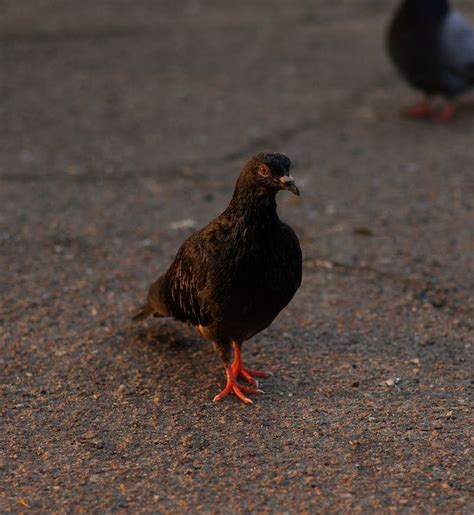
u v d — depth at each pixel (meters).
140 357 9.02
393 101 19.25
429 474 6.96
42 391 8.37
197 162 15.46
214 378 8.63
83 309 10.16
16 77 20.61
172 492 6.79
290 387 8.45
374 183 14.54
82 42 23.84
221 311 7.79
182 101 19.06
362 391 8.35
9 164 15.27
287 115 18.16
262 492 6.77
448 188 14.25
